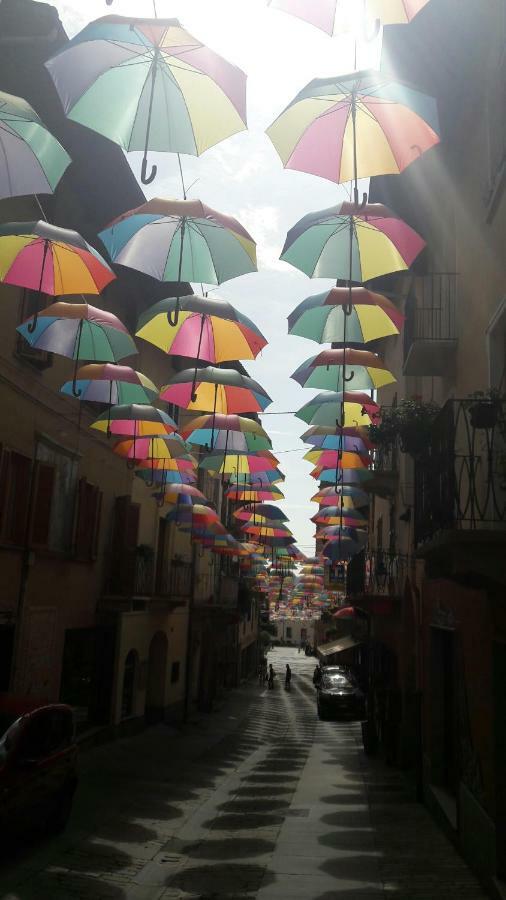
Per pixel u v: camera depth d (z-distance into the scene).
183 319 8.70
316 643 90.88
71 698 17.12
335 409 12.47
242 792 13.35
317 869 8.06
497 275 7.94
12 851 8.34
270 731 26.36
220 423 12.17
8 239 7.05
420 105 4.82
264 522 23.17
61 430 15.38
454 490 6.89
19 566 13.56
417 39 9.21
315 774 15.50
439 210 11.80
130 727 19.77
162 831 10.03
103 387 11.68
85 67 4.95
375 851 8.84
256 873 7.93
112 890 7.30
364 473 16.12
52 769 8.90
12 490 13.32
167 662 24.17
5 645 13.28
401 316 8.72
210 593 32.72
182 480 16.97
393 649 17.69
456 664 8.90
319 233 6.93
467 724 8.16
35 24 10.75
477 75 8.80
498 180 7.68
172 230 6.95
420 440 10.27
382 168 5.20
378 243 6.94
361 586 23.03
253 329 8.30
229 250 6.95
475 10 8.51
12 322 12.88
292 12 4.16
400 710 15.97
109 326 9.29
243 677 54.00
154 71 4.87
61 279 7.21
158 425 12.65
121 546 18.92
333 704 31.19
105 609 18.09
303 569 46.06
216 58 4.71
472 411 6.80
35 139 5.75
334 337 9.60
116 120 5.14
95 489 17.42
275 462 14.48
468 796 8.03
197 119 5.07
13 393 13.09
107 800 11.73
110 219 16.48
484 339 8.50
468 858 8.01
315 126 5.10
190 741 21.33
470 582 6.70
